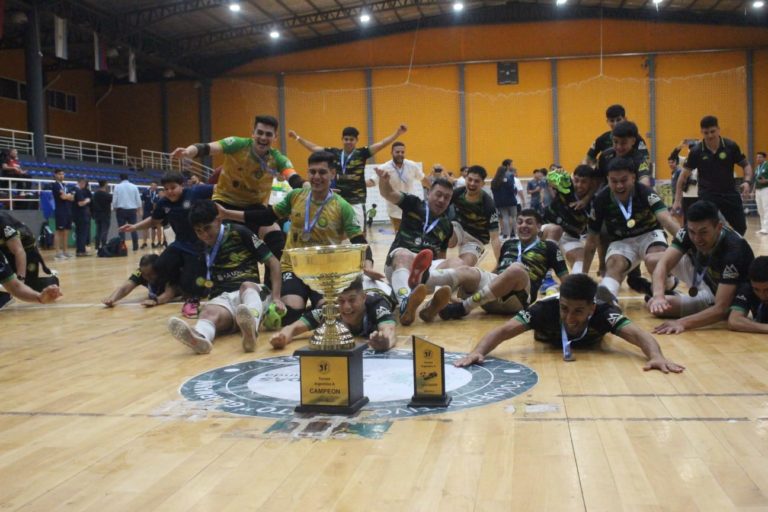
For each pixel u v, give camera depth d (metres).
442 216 6.35
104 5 23.73
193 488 2.32
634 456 2.46
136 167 30.12
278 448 2.69
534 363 4.02
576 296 3.94
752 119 27.53
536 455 2.51
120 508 2.18
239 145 6.26
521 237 6.09
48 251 17.30
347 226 5.52
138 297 8.12
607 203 6.06
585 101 28.58
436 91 29.58
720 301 4.91
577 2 27.70
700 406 3.06
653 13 27.88
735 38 27.48
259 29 27.80
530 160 29.03
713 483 2.20
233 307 5.22
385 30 29.69
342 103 30.30
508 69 28.97
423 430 2.85
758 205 15.46
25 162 21.39
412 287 5.44
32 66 22.20
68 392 3.71
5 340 5.42
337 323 3.29
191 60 31.08
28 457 2.68
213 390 3.64
